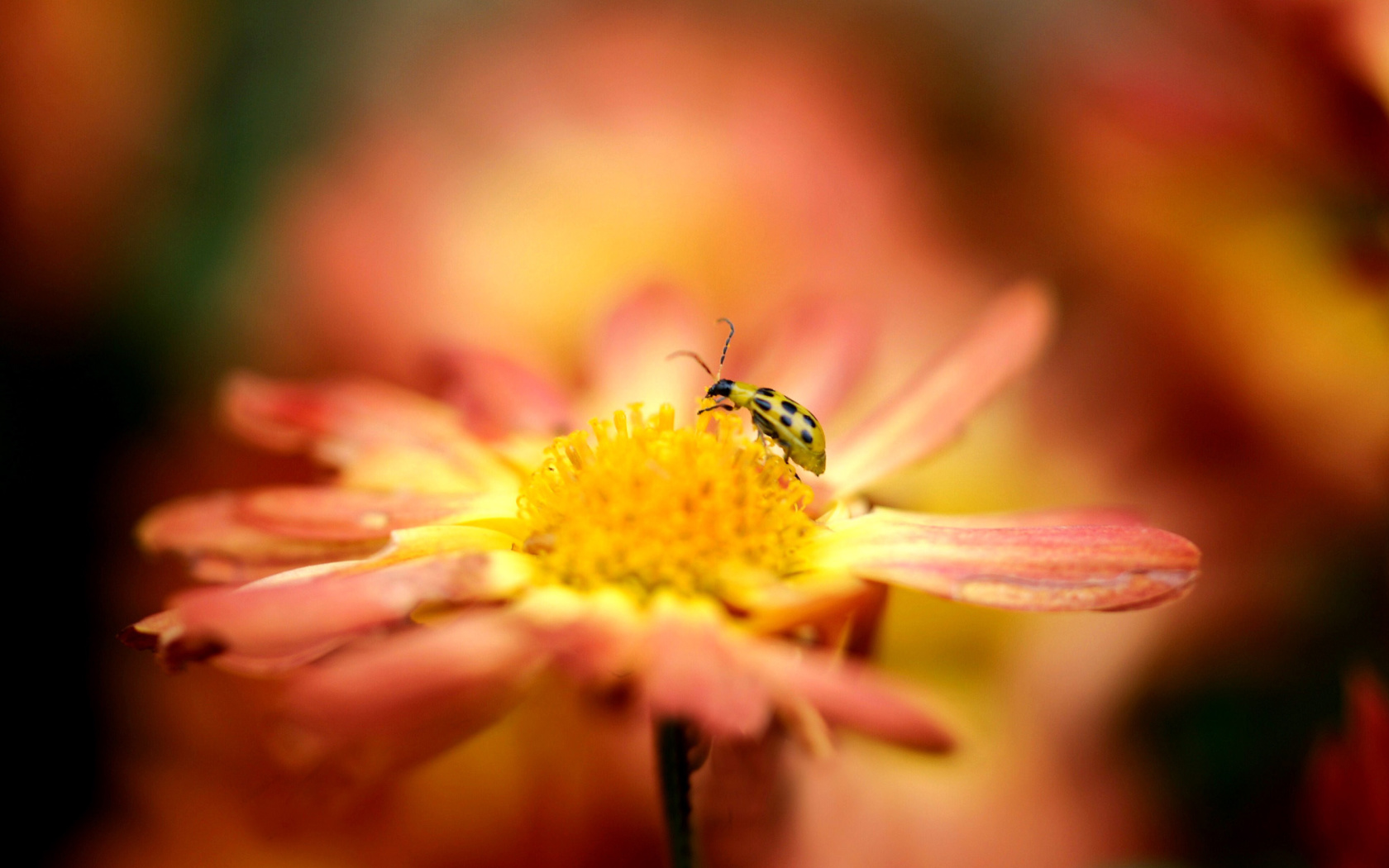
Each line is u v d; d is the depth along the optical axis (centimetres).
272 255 23
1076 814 20
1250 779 20
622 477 17
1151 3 22
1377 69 20
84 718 21
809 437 18
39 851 20
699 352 20
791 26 26
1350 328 21
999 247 23
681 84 23
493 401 19
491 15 27
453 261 22
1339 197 20
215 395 22
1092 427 21
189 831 20
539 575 17
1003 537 17
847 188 22
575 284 22
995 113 25
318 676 16
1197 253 21
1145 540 17
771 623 17
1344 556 21
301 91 26
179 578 21
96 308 23
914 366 22
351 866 19
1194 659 21
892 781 20
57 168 23
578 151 22
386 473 18
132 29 23
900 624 21
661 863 19
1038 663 21
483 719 16
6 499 22
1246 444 21
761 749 17
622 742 20
